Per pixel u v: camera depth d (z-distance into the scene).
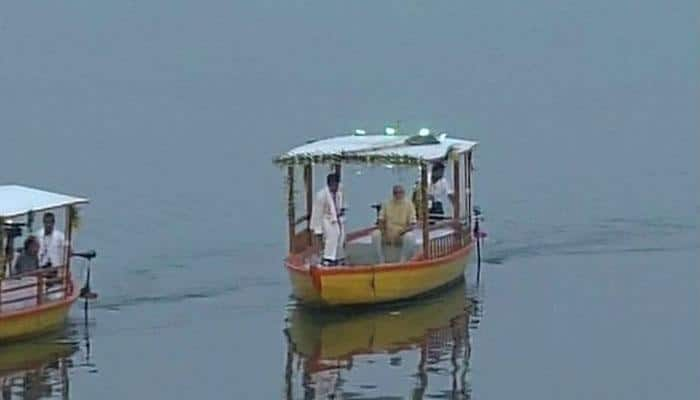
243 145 140.38
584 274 82.31
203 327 70.12
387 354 65.75
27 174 124.06
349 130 154.00
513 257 87.31
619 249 89.44
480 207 104.25
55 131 150.38
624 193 109.88
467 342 67.75
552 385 61.28
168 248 90.38
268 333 69.06
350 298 71.00
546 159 128.38
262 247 90.38
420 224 75.06
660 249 89.44
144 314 72.88
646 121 152.12
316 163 74.00
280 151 135.75
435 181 78.69
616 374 62.97
